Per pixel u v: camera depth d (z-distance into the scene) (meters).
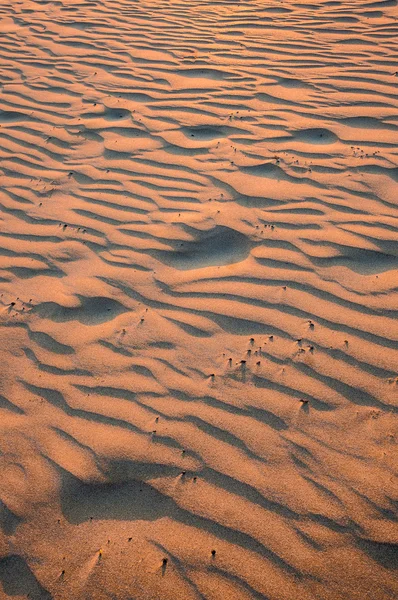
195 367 2.51
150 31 6.24
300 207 3.41
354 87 4.64
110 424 2.31
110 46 5.98
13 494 2.10
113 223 3.48
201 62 5.40
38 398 2.46
